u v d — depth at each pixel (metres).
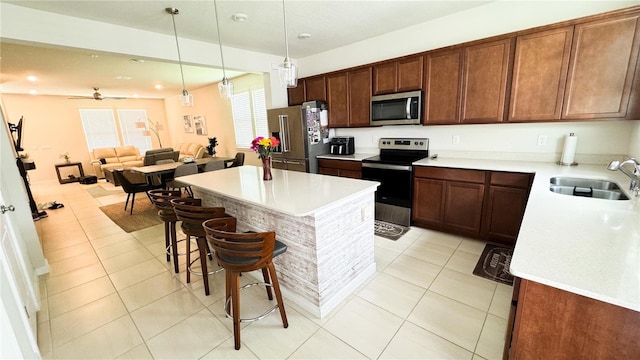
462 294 2.14
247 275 2.59
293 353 1.67
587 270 0.94
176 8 2.67
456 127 3.39
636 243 1.12
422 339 1.73
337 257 2.06
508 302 2.03
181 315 2.05
